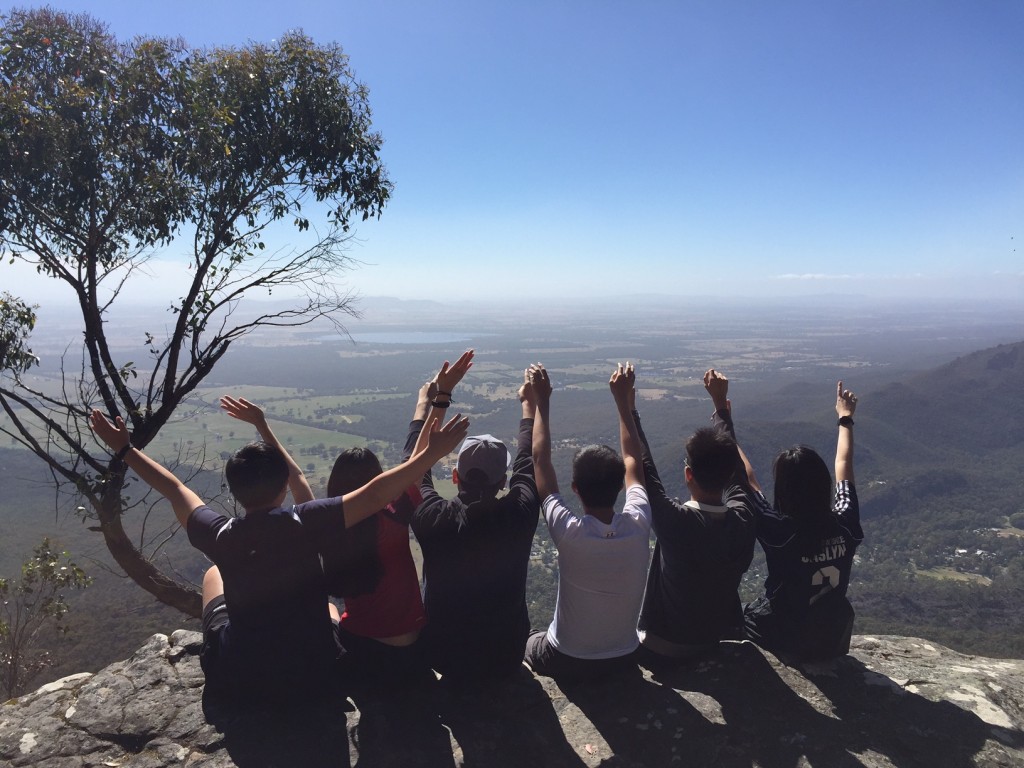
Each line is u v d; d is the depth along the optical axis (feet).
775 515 9.57
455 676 9.12
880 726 8.22
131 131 19.65
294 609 8.01
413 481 7.66
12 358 19.70
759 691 9.00
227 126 20.24
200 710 8.40
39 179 18.57
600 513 8.89
